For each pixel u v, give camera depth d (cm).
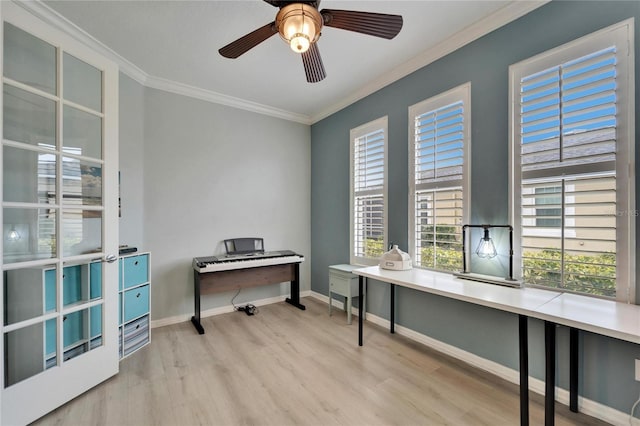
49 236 180
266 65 277
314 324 313
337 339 275
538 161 193
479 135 225
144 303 263
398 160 291
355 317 335
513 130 204
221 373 216
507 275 208
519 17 201
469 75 231
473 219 229
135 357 240
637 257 155
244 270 342
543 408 175
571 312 143
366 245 330
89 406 178
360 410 174
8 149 166
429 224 261
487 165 220
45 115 179
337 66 280
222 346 261
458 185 239
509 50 206
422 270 258
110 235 210
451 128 244
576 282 176
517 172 203
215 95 341
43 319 171
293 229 412
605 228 164
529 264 198
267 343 266
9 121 166
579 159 175
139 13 205
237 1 195
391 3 197
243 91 336
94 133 205
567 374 177
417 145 271
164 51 253
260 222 382
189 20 213
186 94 326
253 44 171
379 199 314
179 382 204
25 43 171
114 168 213
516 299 167
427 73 263
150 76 297
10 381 162
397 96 292
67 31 219
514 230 204
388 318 299
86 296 200
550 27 186
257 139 380
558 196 183
